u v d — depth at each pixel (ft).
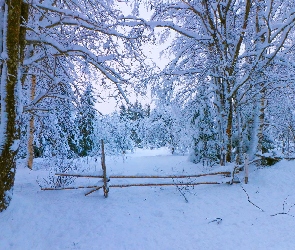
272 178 26.07
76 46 23.17
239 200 22.04
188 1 29.58
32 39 21.66
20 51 20.01
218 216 19.19
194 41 31.78
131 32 28.53
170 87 31.40
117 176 23.70
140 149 129.70
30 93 38.45
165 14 33.42
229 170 26.04
